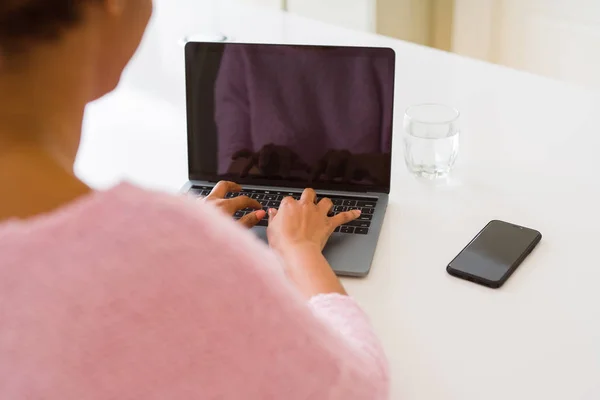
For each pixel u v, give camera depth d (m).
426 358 0.84
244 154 1.19
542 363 0.83
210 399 0.49
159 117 1.50
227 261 0.50
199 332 0.49
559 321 0.89
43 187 0.50
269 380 0.51
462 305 0.93
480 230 1.08
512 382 0.80
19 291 0.47
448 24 3.01
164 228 0.49
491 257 1.00
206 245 0.50
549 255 1.02
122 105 1.55
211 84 1.18
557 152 1.32
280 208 1.02
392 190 1.21
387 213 1.14
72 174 0.52
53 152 0.51
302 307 0.55
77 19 0.48
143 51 1.78
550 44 2.76
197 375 0.49
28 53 0.48
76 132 0.54
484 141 1.37
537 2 2.73
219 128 1.19
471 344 0.86
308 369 0.53
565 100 1.52
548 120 1.44
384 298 0.95
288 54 1.14
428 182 1.23
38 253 0.48
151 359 0.48
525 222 1.10
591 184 1.21
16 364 0.47
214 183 1.21
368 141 1.15
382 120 1.14
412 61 1.73
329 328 0.58
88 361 0.47
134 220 0.49
